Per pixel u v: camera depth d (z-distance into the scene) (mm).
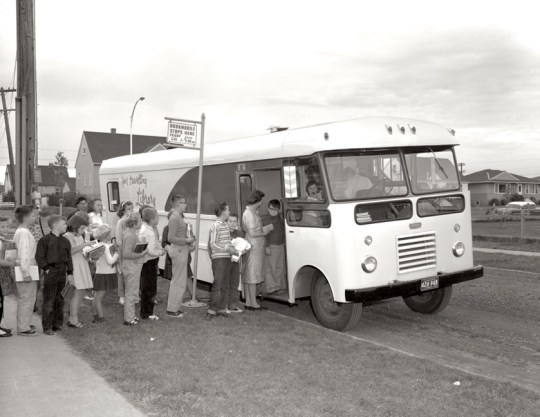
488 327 9062
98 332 8227
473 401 5582
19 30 14773
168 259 9977
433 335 8641
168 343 7605
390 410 5336
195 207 12430
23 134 14922
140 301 9922
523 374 6805
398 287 8430
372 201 8508
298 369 6543
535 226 34125
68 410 5277
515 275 14562
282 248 9898
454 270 9203
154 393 5715
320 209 8594
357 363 6793
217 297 9227
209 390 5797
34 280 8023
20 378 6184
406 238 8711
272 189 10562
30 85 14930
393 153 8938
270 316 9469
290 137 9297
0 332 8008
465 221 9398
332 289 8445
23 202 14930
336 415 5215
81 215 8570
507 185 89250
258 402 5477
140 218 9109
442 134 9445
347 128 8648
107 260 8758
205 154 11922
